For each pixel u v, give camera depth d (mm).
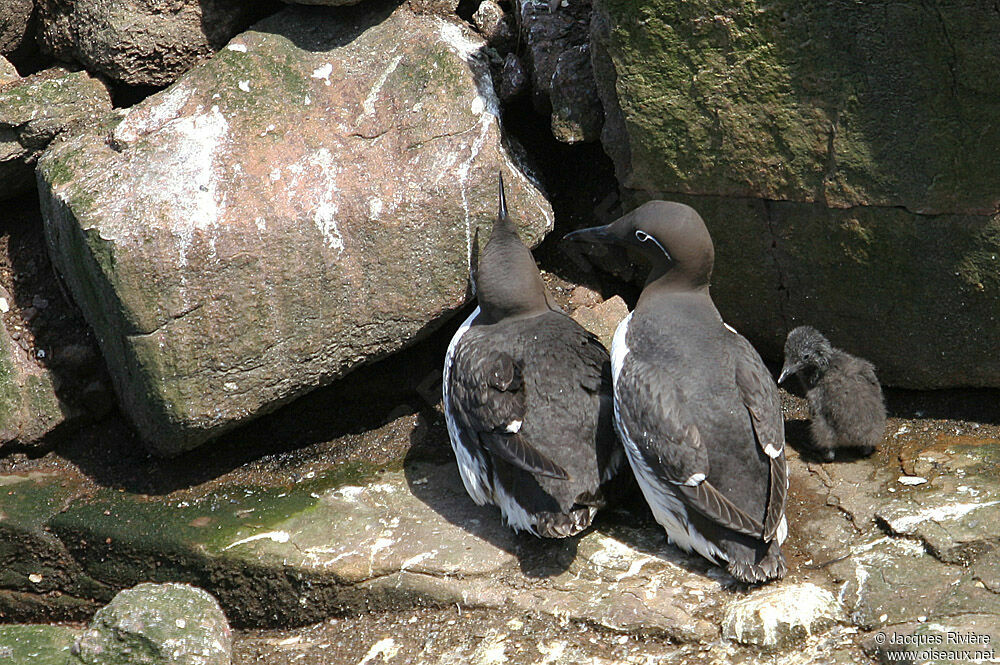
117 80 13109
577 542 10750
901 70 10469
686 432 9914
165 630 10375
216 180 11445
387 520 11305
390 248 11688
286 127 11953
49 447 12602
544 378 10664
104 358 12430
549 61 12703
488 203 11922
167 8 12945
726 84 11141
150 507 11750
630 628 9875
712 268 11250
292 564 10930
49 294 12984
